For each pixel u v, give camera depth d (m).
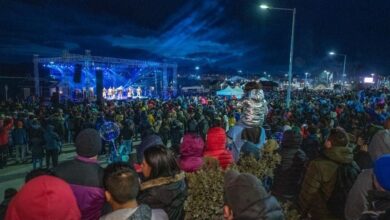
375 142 3.58
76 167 3.52
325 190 3.91
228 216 2.20
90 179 3.48
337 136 4.02
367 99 34.19
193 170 4.40
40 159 12.43
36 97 37.19
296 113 17.42
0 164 12.90
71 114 19.16
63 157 15.02
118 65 44.28
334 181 3.88
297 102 33.16
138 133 22.34
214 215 3.72
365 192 3.14
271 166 4.96
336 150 3.95
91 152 3.60
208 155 4.73
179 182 3.41
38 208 2.29
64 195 2.43
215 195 3.70
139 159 4.16
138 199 3.26
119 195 2.49
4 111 22.52
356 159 5.40
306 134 9.83
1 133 12.90
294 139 5.15
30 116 15.69
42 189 2.36
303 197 4.05
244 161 4.84
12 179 11.23
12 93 44.25
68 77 44.38
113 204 2.56
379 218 2.20
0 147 12.87
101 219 2.46
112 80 49.59
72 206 2.47
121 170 2.59
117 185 2.49
